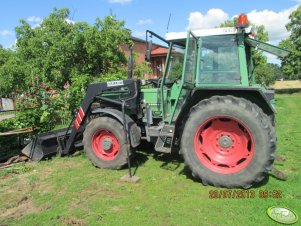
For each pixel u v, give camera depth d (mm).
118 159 5555
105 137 5738
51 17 12070
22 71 12445
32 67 11688
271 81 28328
